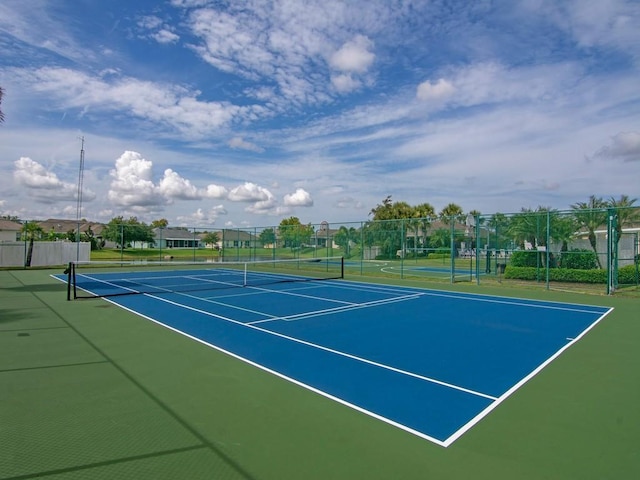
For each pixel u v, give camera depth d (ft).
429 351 24.62
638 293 53.83
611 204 74.90
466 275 79.92
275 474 11.37
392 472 11.51
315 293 52.47
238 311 38.40
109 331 29.55
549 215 59.36
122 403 16.37
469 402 16.72
